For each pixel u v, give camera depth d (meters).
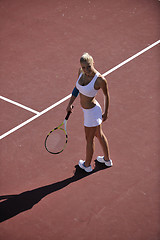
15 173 27.08
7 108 32.47
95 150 28.62
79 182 26.33
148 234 23.05
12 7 45.94
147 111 31.70
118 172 26.89
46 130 30.34
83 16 44.06
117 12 44.47
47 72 36.34
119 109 31.94
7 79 35.66
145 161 27.59
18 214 24.47
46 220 24.08
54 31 41.91
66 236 23.12
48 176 26.83
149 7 45.22
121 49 38.97
